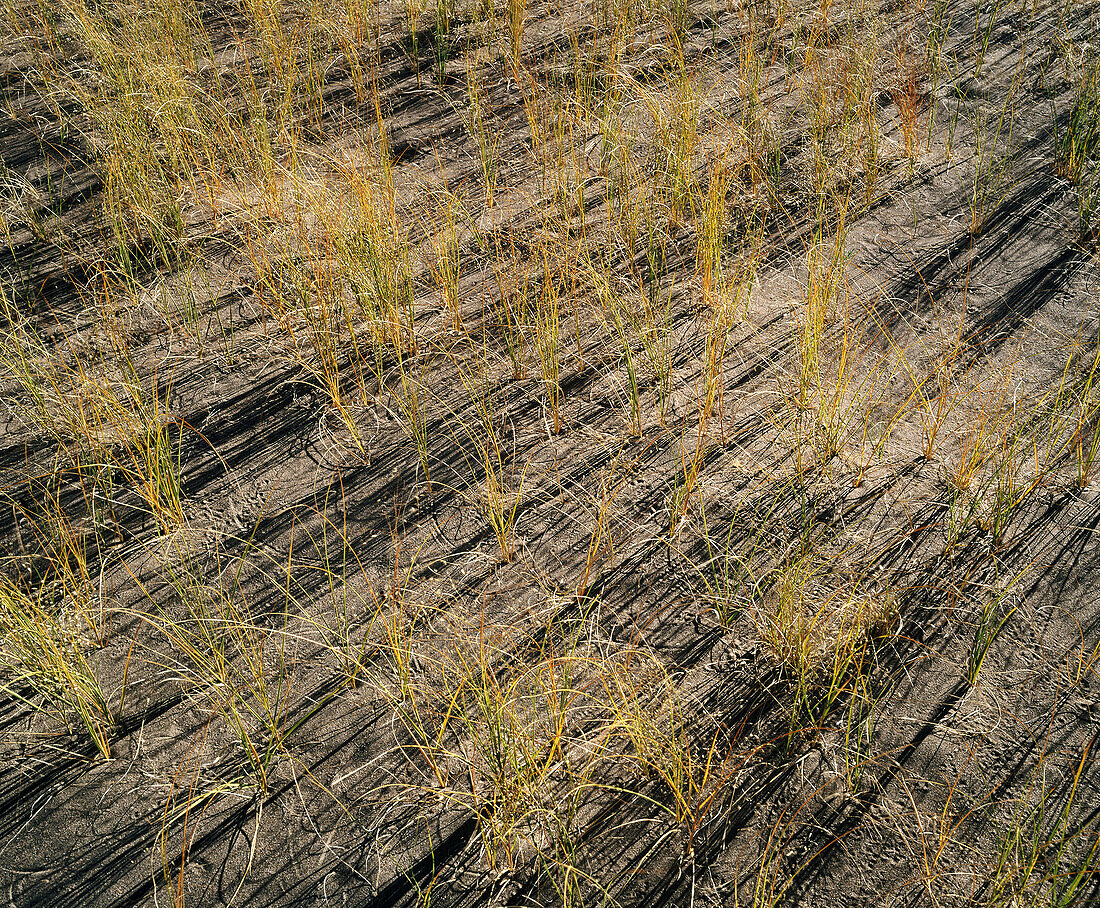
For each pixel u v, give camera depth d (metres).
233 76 5.50
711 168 4.49
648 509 2.99
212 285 4.01
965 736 2.34
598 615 2.68
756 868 2.12
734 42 5.68
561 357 3.58
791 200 4.37
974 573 2.73
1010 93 5.07
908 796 2.23
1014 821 2.17
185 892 2.12
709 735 2.38
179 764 2.36
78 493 3.09
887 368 3.45
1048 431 3.15
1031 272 3.88
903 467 3.07
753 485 3.04
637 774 2.30
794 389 3.36
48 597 2.73
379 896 2.10
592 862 2.14
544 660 2.54
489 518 2.98
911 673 2.49
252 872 2.15
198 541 2.94
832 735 2.36
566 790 2.26
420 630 2.66
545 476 3.12
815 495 2.99
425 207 4.38
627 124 4.82
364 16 5.92
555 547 2.88
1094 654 2.50
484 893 2.10
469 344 3.66
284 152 4.77
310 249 3.83
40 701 2.48
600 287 3.70
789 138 4.79
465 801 2.26
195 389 3.51
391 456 3.22
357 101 5.27
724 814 2.21
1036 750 2.30
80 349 3.68
